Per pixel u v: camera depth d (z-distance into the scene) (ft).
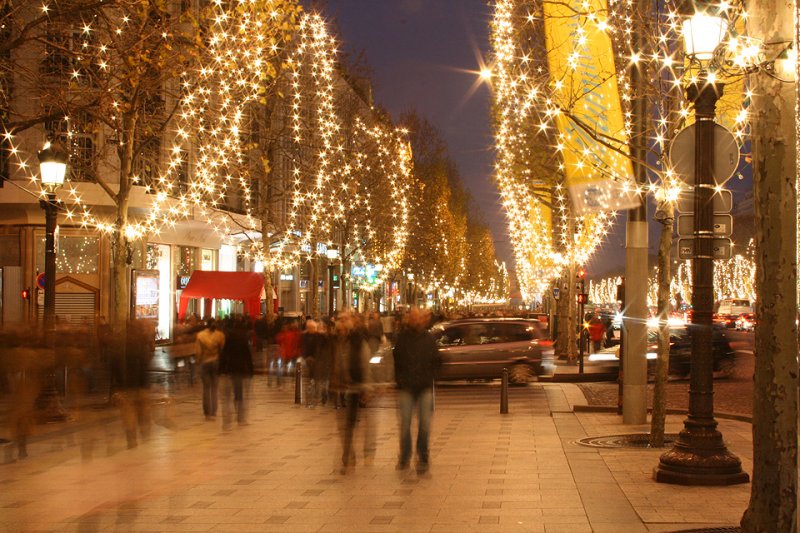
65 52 59.72
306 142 140.26
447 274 263.29
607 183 49.88
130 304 127.65
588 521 29.30
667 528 27.58
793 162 22.61
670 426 55.88
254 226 155.12
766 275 22.91
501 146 108.37
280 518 31.27
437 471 40.52
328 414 66.54
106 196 119.75
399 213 195.42
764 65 22.63
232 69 73.36
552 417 62.80
